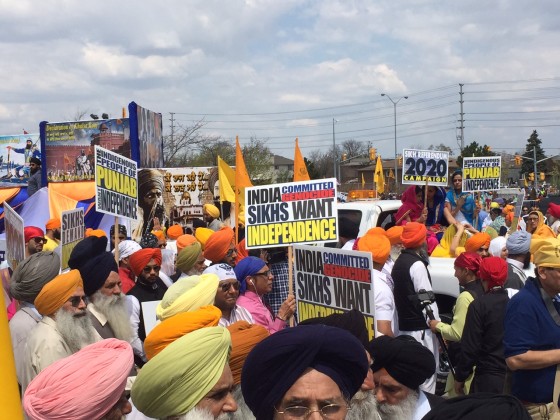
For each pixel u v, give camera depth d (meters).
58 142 19.39
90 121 19.11
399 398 3.56
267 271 6.12
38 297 4.50
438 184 11.59
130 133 18.59
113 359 2.76
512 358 4.60
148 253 6.70
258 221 6.61
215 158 50.88
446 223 12.07
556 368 4.55
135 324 5.84
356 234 8.82
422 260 7.19
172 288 4.43
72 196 12.84
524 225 16.88
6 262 7.54
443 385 7.58
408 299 6.87
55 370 2.70
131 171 8.27
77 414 2.63
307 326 2.25
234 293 5.51
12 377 1.69
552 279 4.51
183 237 8.14
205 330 3.01
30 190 17.80
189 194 18.12
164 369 2.88
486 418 2.05
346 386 2.24
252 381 2.22
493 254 8.60
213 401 2.98
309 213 6.46
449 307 8.41
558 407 4.58
